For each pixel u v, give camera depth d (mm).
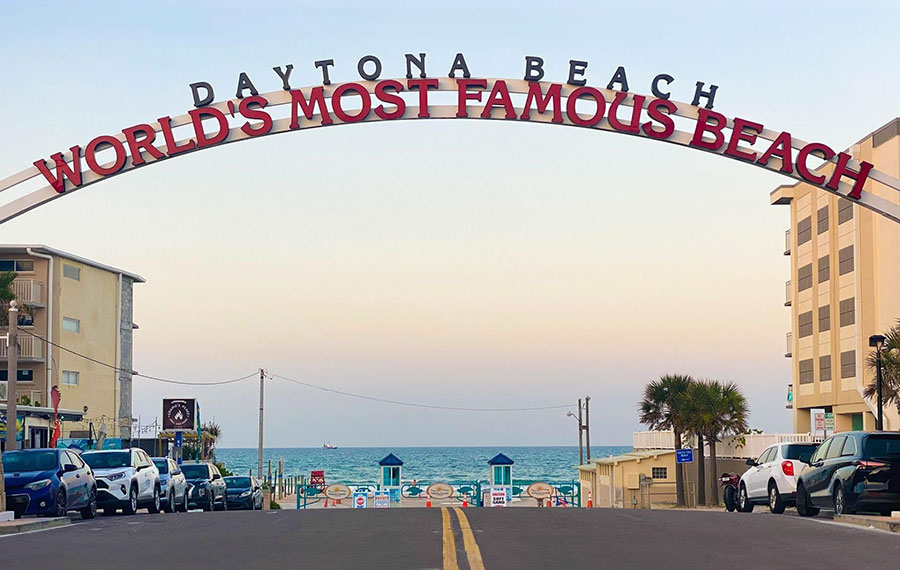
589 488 74250
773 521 20922
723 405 55219
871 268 56562
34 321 68062
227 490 44594
